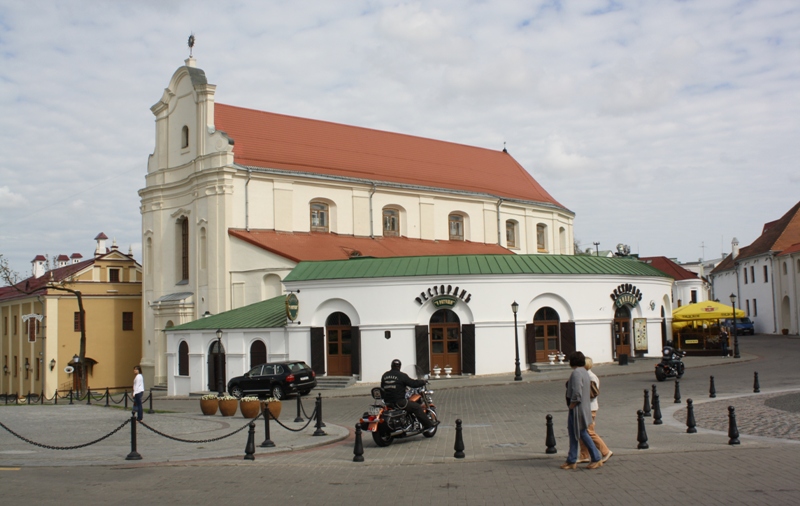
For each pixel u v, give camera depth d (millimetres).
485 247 67812
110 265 68562
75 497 13961
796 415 22203
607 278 47625
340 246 56375
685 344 54594
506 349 44219
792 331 76000
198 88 56625
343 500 13492
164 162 60812
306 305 44969
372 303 43719
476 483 14539
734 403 25672
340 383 42875
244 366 46562
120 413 33469
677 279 92938
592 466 15328
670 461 15750
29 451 19922
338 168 60875
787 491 12734
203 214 55656
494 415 26438
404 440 21094
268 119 61781
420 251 61094
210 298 54250
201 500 13648
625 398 29328
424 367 43062
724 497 12508
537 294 45344
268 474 16250
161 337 58438
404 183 63406
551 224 76625
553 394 33000
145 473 16484
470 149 77438
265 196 55844
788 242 79500
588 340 46562
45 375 64125
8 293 76000
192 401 45000
